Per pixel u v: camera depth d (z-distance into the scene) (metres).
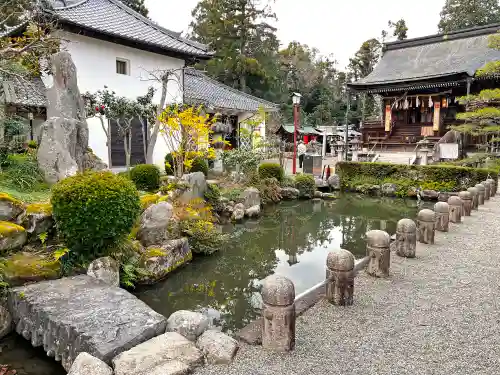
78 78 11.34
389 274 4.80
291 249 7.82
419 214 6.38
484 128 14.85
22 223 4.66
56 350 3.28
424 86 20.00
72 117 6.78
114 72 12.38
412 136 22.80
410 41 26.91
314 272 6.34
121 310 3.50
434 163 17.44
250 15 30.86
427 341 3.13
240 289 5.60
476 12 36.38
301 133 30.11
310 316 3.62
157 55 13.75
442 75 18.66
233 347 3.00
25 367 3.30
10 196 4.92
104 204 4.46
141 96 11.99
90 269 4.50
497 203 10.64
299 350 3.02
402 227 5.54
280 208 12.26
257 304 5.06
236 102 18.09
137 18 14.59
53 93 6.74
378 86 21.48
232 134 18.12
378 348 3.03
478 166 16.11
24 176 6.07
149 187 8.80
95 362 2.67
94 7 13.38
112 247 4.94
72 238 4.45
